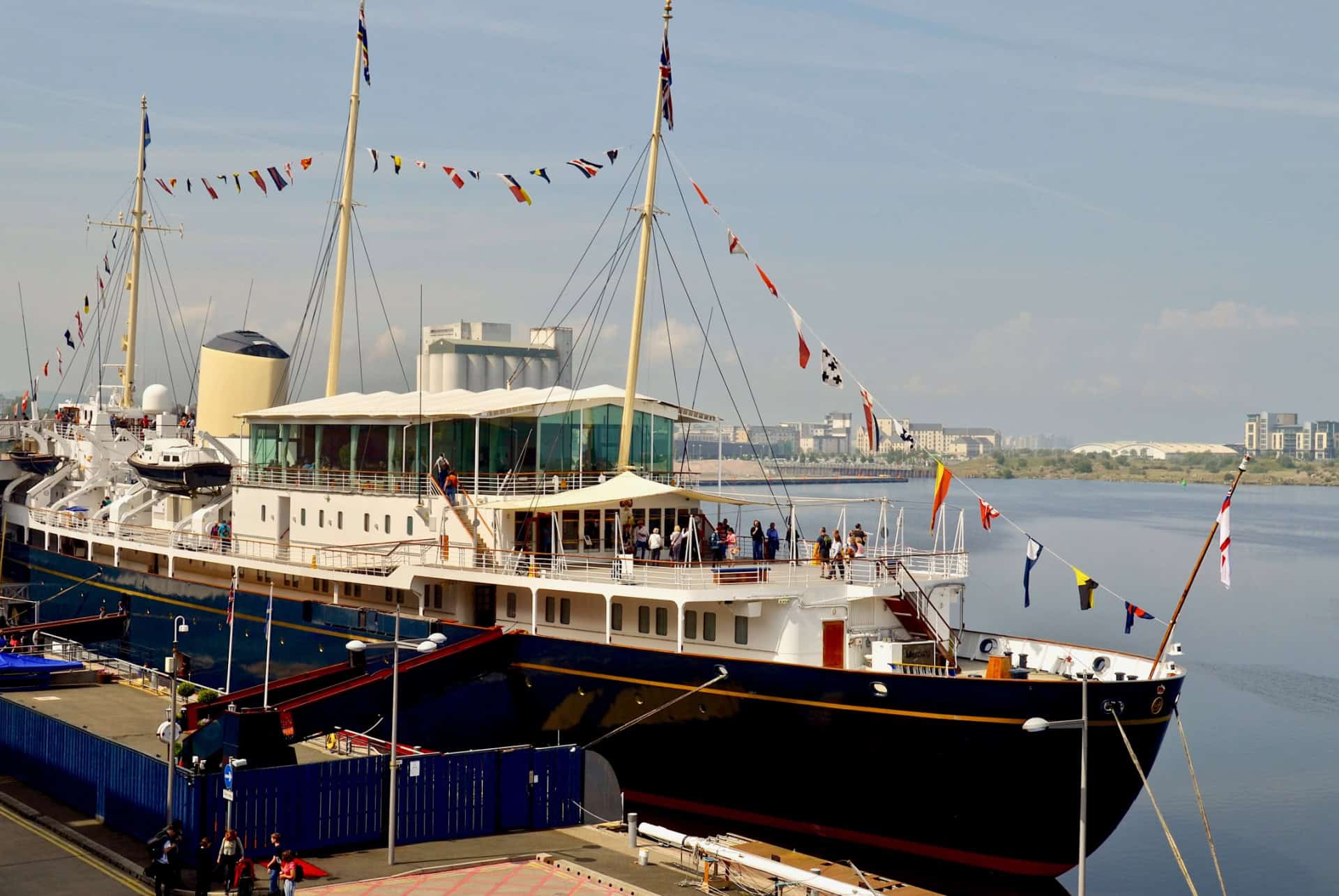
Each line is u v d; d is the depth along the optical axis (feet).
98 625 213.87
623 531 152.46
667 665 134.92
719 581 136.05
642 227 160.86
